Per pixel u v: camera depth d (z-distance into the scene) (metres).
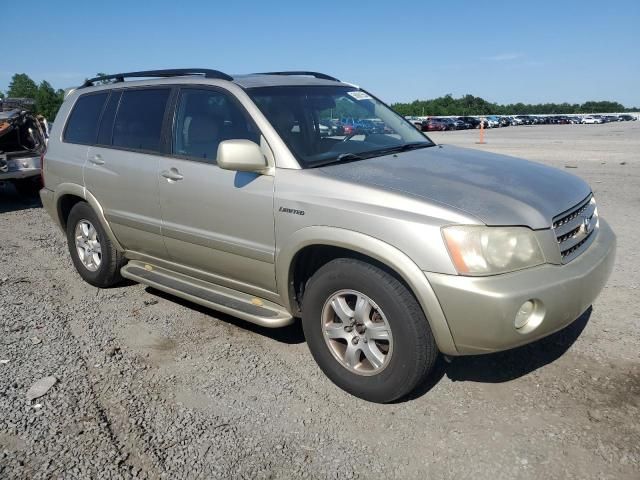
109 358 3.93
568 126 57.22
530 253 2.93
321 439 2.97
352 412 3.21
